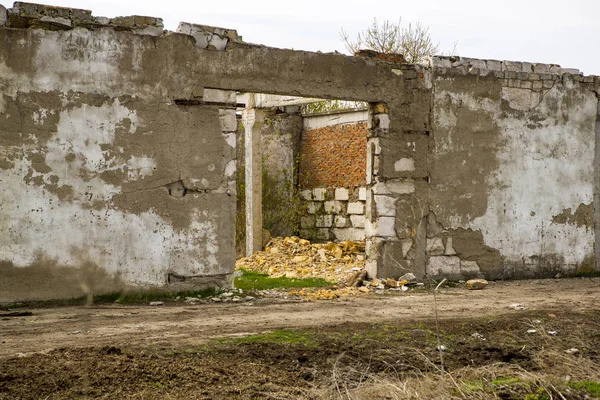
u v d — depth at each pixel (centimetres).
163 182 1145
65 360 693
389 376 711
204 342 797
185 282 1167
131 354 720
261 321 945
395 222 1348
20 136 1046
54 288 1065
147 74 1133
